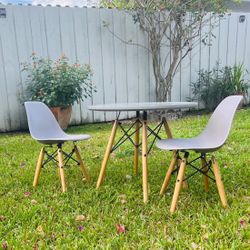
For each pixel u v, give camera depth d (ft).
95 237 5.19
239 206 6.10
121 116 17.21
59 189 7.41
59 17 14.93
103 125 15.93
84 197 6.86
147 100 17.72
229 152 9.80
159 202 6.48
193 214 5.90
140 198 6.75
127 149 10.68
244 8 26.43
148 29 16.31
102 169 7.50
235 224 5.38
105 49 16.17
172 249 4.80
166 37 16.74
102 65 16.24
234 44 19.04
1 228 5.51
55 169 8.83
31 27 14.47
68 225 5.66
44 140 6.98
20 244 5.01
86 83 15.29
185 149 5.89
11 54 14.28
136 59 17.03
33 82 14.53
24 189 7.45
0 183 7.82
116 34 16.29
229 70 18.33
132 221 5.72
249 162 8.73
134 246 4.92
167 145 6.29
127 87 17.06
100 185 7.50
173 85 17.85
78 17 15.31
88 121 16.44
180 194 6.82
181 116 17.03
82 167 7.77
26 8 14.24
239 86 18.25
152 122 15.21
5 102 14.55
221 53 18.78
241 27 19.02
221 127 6.20
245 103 19.38
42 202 6.68
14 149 11.15
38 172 7.59
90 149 10.95
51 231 5.45
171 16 15.99
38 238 5.22
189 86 18.35
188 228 5.37
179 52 17.21
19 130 15.05
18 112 14.87
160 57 17.15
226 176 7.74
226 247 4.74
